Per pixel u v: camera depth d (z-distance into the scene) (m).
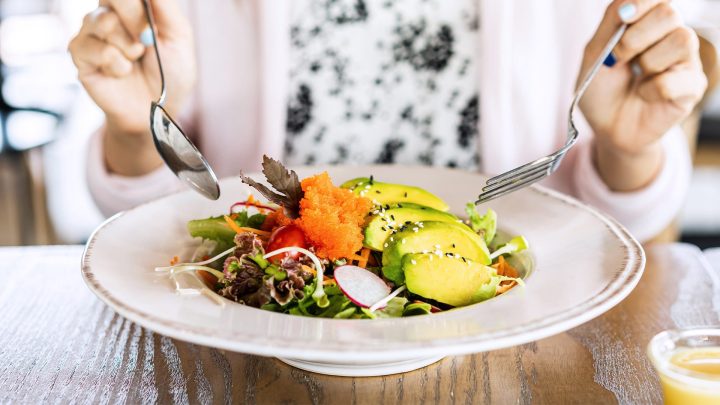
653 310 1.18
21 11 4.17
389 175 1.48
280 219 1.12
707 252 1.45
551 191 1.32
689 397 0.82
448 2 1.92
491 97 1.87
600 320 1.15
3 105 3.02
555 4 1.98
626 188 1.78
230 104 2.00
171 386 0.97
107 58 1.41
